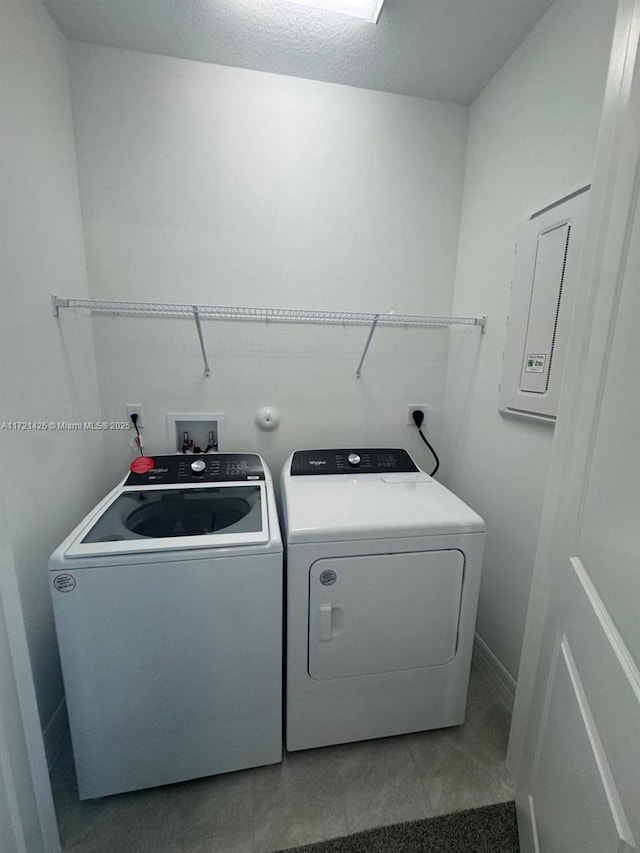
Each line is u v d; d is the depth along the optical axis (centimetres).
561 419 97
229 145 155
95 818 109
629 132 70
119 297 158
